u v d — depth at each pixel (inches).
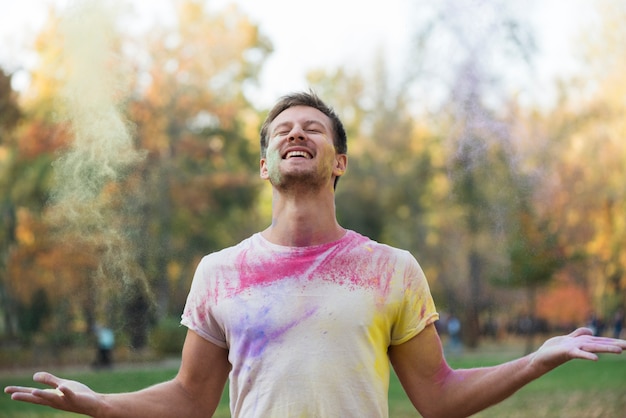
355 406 95.1
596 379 523.5
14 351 888.9
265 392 95.5
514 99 1209.4
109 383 548.4
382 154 1504.7
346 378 95.4
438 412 102.7
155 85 1181.1
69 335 923.4
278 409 94.7
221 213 1296.8
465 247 1337.4
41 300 949.8
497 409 401.1
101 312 818.2
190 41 1232.8
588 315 1277.1
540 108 1232.8
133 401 99.6
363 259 100.8
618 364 645.3
